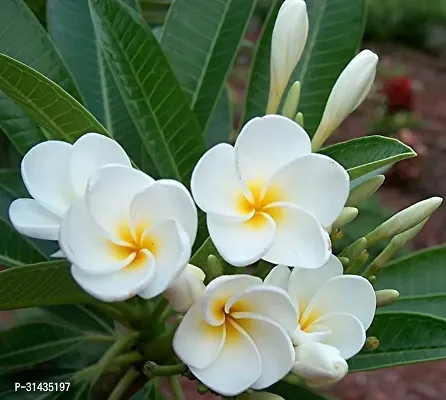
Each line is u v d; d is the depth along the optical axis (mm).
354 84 552
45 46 608
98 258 424
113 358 562
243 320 447
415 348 562
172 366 531
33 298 501
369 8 3990
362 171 490
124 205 430
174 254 414
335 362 435
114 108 659
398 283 644
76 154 448
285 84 580
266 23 651
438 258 646
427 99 3430
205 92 663
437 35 3938
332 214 440
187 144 587
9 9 607
